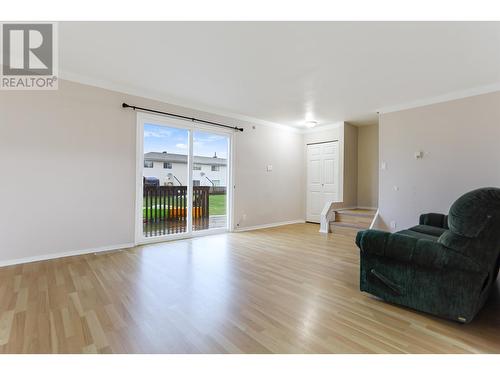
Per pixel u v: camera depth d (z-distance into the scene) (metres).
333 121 5.63
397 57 2.71
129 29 2.27
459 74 3.13
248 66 2.98
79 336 1.63
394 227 4.37
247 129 5.32
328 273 2.82
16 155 2.94
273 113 5.01
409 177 4.21
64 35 2.38
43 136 3.10
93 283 2.46
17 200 2.95
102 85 3.50
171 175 4.30
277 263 3.15
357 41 2.40
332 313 1.97
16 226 2.95
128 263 3.07
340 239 4.50
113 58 2.83
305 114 5.07
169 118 4.17
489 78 3.25
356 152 6.07
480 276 1.71
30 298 2.13
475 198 1.68
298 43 2.46
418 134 4.12
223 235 4.80
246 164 5.32
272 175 5.84
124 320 1.83
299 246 4.00
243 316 1.91
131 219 3.82
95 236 3.50
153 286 2.42
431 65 2.89
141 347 1.53
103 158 3.54
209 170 4.82
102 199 3.54
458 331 1.74
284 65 2.94
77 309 1.96
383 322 1.85
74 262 3.06
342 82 3.43
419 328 1.78
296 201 6.41
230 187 5.07
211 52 2.66
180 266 3.00
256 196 5.53
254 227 5.50
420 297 1.93
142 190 3.93
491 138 3.45
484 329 1.77
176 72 3.18
